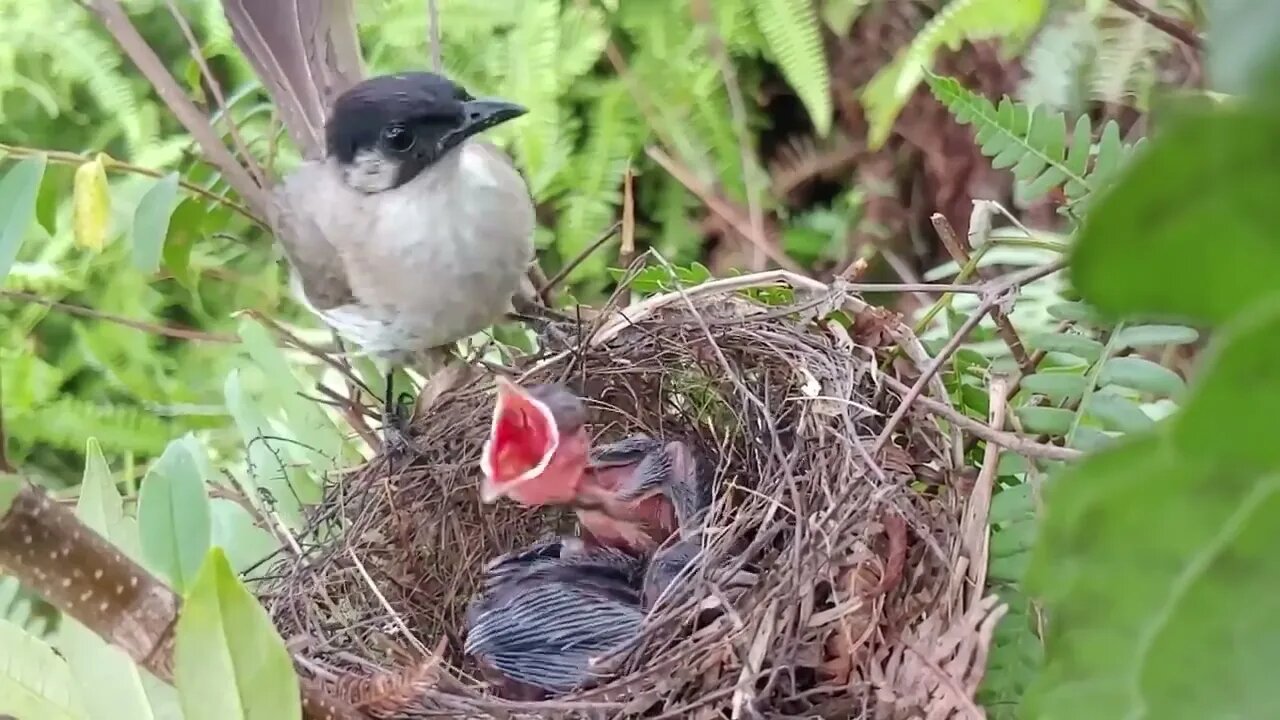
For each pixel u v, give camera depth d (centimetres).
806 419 142
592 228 234
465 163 179
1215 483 35
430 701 131
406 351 188
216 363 256
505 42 235
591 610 147
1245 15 28
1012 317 150
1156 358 145
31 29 246
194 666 72
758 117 240
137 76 253
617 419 180
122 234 236
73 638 111
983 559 116
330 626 150
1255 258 28
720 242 242
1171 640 38
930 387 138
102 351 255
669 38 233
